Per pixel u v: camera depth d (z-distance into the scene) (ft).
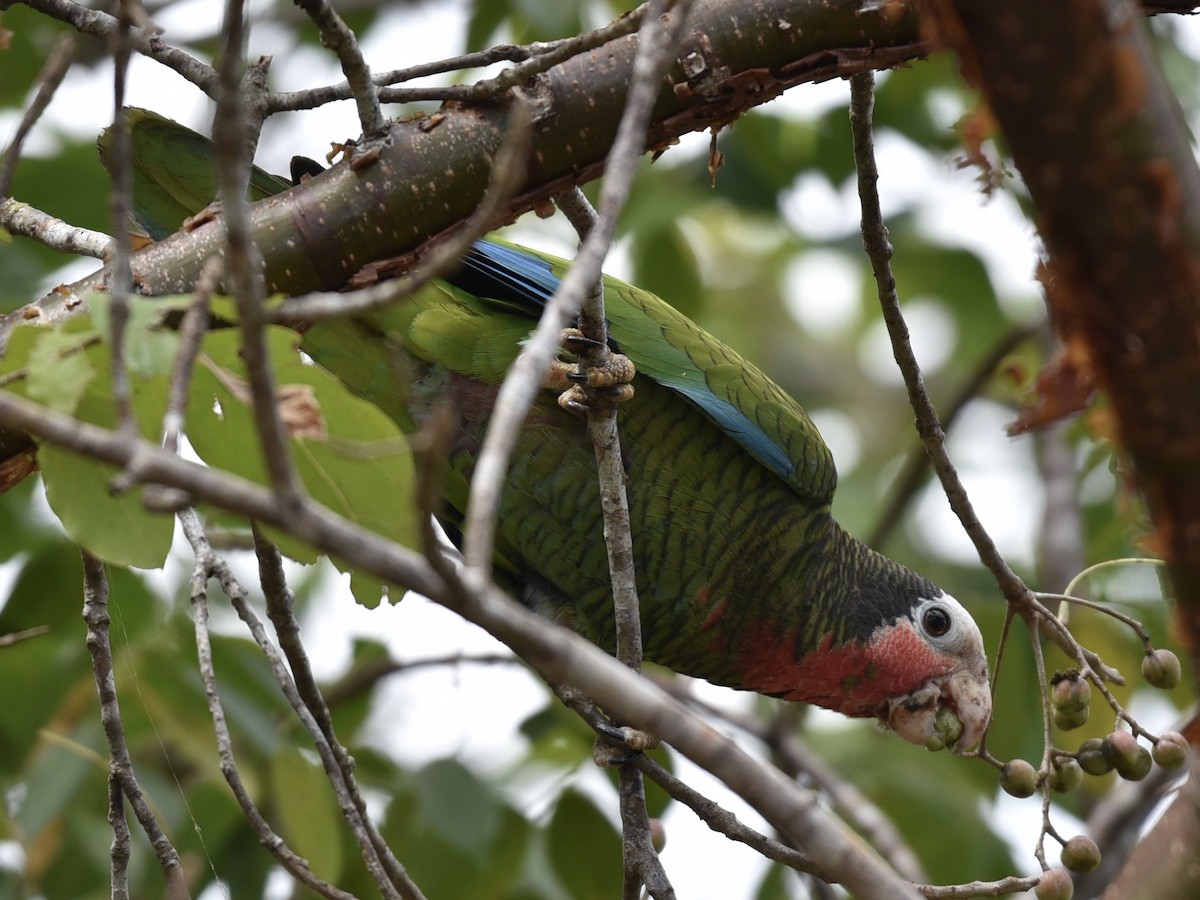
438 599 10.11
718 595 26.86
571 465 24.93
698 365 26.23
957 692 28.86
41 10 20.11
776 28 19.49
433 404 24.25
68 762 28.40
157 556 16.72
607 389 20.58
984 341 44.45
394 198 19.94
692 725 10.99
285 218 19.90
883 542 38.88
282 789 26.68
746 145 38.17
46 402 14.40
